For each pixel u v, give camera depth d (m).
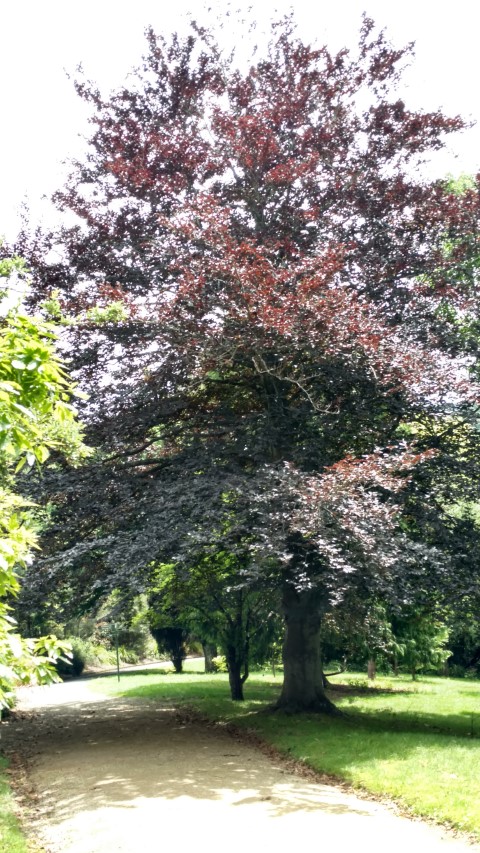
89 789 10.12
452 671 35.09
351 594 14.57
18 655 4.10
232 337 13.91
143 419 15.98
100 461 16.34
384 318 15.64
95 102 18.41
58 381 4.64
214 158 17.42
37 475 15.09
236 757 12.45
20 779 11.26
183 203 15.54
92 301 15.10
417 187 17.19
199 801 9.25
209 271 14.64
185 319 14.38
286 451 16.05
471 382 14.17
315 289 13.76
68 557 13.73
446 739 13.04
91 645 45.09
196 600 20.28
